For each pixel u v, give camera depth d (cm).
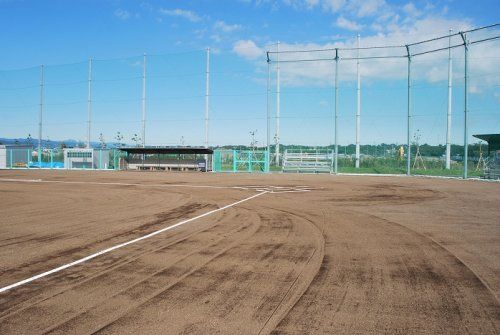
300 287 543
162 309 466
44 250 752
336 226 1011
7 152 5219
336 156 3678
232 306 475
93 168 4722
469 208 1344
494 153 3072
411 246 786
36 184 2402
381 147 3888
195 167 4356
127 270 622
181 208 1349
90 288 538
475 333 409
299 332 408
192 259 687
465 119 2936
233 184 2414
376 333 407
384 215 1195
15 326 419
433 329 418
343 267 639
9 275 596
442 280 575
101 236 881
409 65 3391
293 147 4059
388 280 574
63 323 427
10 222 1062
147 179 2873
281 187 2200
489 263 664
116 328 415
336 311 462
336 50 3650
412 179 2934
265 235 895
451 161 3616
